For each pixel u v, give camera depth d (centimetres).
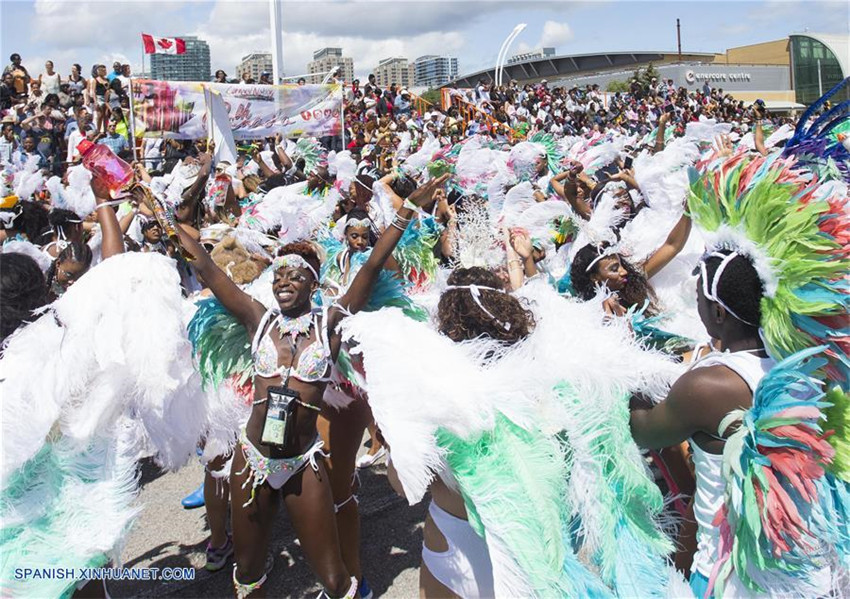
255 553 285
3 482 221
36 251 337
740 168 203
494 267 350
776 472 190
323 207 485
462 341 248
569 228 459
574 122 2403
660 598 229
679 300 391
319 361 272
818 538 192
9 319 247
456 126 1620
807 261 186
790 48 4903
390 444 219
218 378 310
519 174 642
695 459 210
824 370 198
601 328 263
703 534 208
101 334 245
